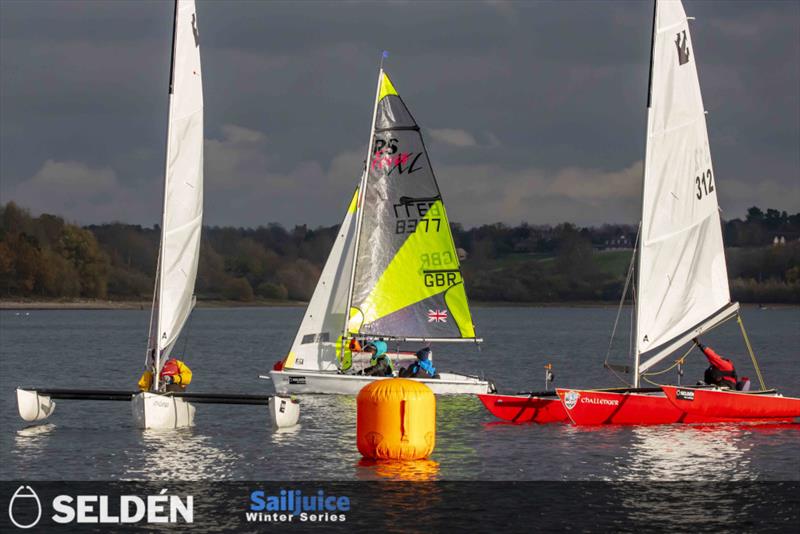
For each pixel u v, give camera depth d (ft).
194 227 284.00
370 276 361.51
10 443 258.37
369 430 234.58
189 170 281.54
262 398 273.33
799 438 261.44
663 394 285.84
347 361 349.41
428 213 363.56
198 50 283.18
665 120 289.53
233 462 234.38
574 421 281.33
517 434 269.03
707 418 282.15
